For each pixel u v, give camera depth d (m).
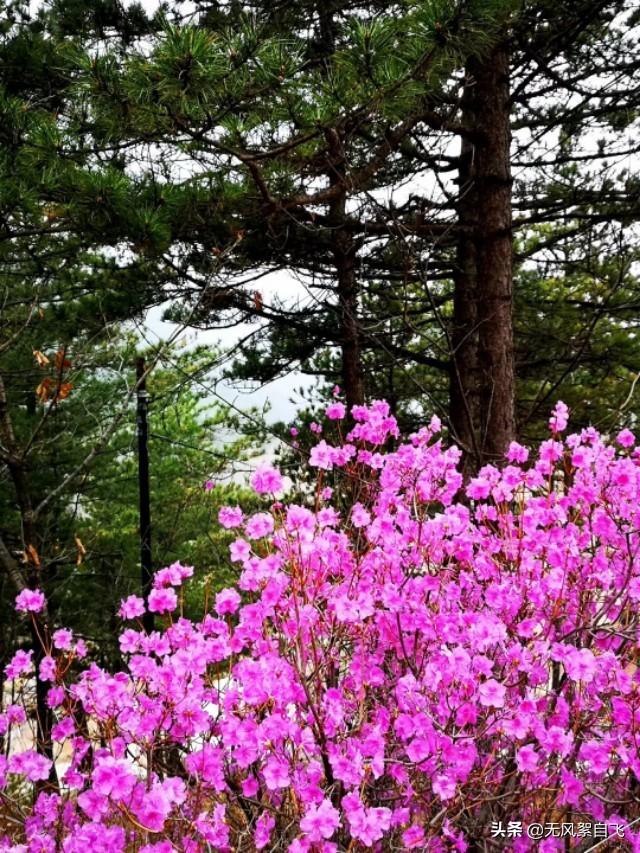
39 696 3.78
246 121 4.64
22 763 2.64
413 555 3.07
